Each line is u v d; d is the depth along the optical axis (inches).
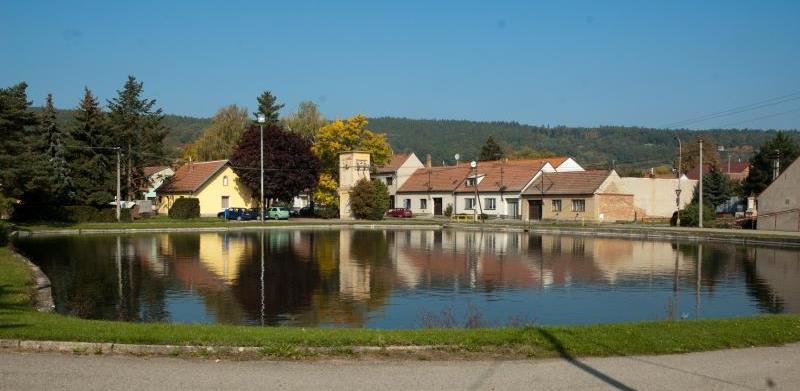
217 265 1094.4
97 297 765.3
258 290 828.0
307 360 377.7
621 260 1235.2
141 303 728.3
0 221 1592.0
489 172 3267.7
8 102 1807.3
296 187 2898.6
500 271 1048.8
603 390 322.7
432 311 692.7
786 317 510.0
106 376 338.0
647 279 962.7
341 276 968.3
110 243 1557.6
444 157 7155.5
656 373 353.7
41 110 2322.8
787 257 1300.4
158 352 390.0
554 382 335.6
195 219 2652.6
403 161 3737.7
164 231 2054.6
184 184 2938.0
